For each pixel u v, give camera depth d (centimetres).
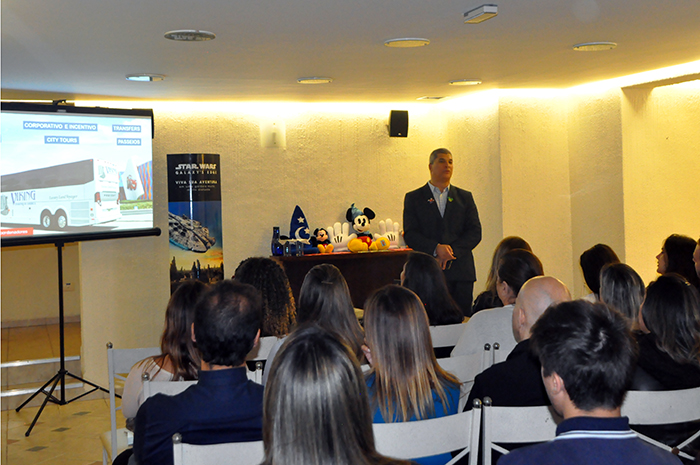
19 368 578
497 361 283
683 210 653
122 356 299
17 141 505
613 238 642
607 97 638
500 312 302
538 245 688
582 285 690
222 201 669
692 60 518
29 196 511
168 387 218
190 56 424
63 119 530
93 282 604
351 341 270
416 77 543
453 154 740
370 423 120
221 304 180
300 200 701
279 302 313
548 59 483
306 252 677
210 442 178
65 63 435
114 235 559
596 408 127
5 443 446
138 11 313
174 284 602
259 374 252
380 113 731
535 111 681
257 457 164
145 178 582
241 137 674
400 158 742
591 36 406
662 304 229
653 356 227
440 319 343
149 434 176
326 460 111
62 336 523
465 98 714
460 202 591
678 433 217
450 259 548
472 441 185
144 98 614
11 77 478
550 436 191
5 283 778
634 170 632
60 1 292
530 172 682
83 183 543
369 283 711
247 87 562
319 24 349
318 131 706
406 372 194
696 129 656
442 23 357
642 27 384
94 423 488
